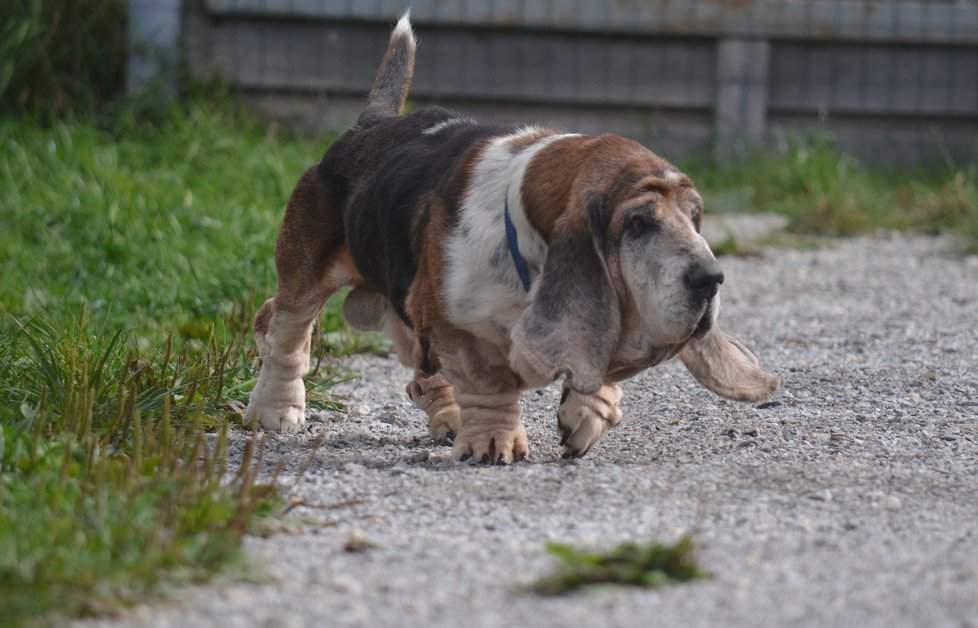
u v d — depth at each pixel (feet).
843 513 22.81
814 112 72.74
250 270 42.88
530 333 23.61
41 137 55.98
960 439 28.73
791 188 66.85
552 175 24.41
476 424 26.91
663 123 72.23
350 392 34.81
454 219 25.64
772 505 23.25
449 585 18.89
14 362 30.91
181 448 25.09
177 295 40.88
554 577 18.69
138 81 63.77
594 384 23.39
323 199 29.89
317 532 21.68
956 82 72.28
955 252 56.24
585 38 70.74
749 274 52.37
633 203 23.34
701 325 23.22
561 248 23.86
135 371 31.12
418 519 22.50
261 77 68.28
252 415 30.78
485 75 70.38
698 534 21.42
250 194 54.08
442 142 27.68
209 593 18.42
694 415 31.17
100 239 46.21
